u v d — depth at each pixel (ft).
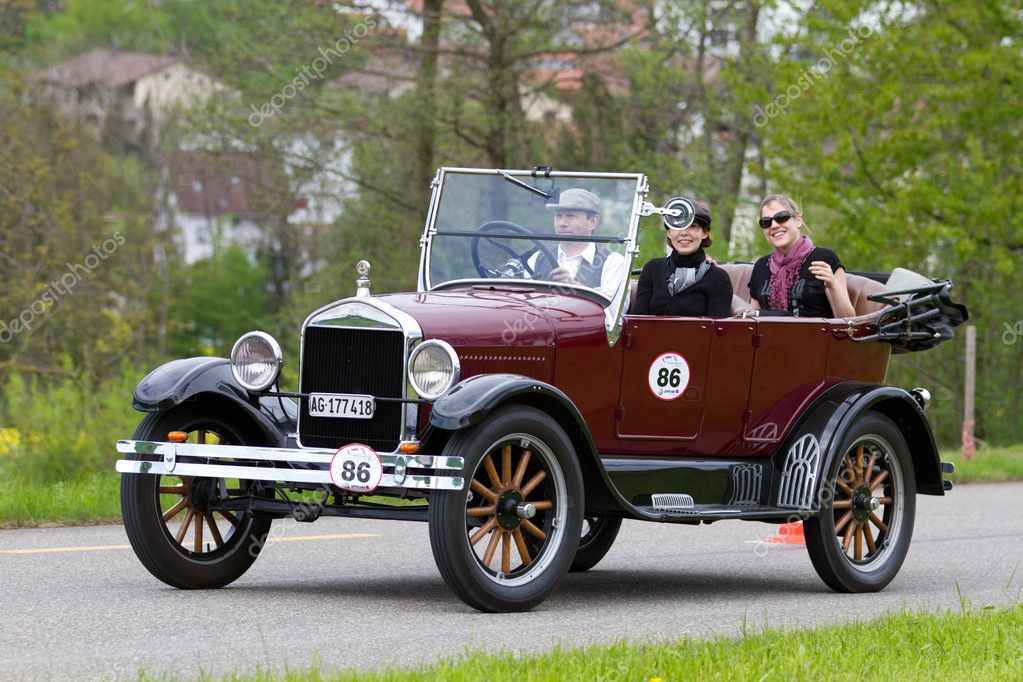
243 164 192.13
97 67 331.16
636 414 53.36
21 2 208.13
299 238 342.44
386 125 181.57
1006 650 40.91
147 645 41.14
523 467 48.26
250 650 40.40
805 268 62.75
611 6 184.14
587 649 39.17
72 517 75.72
